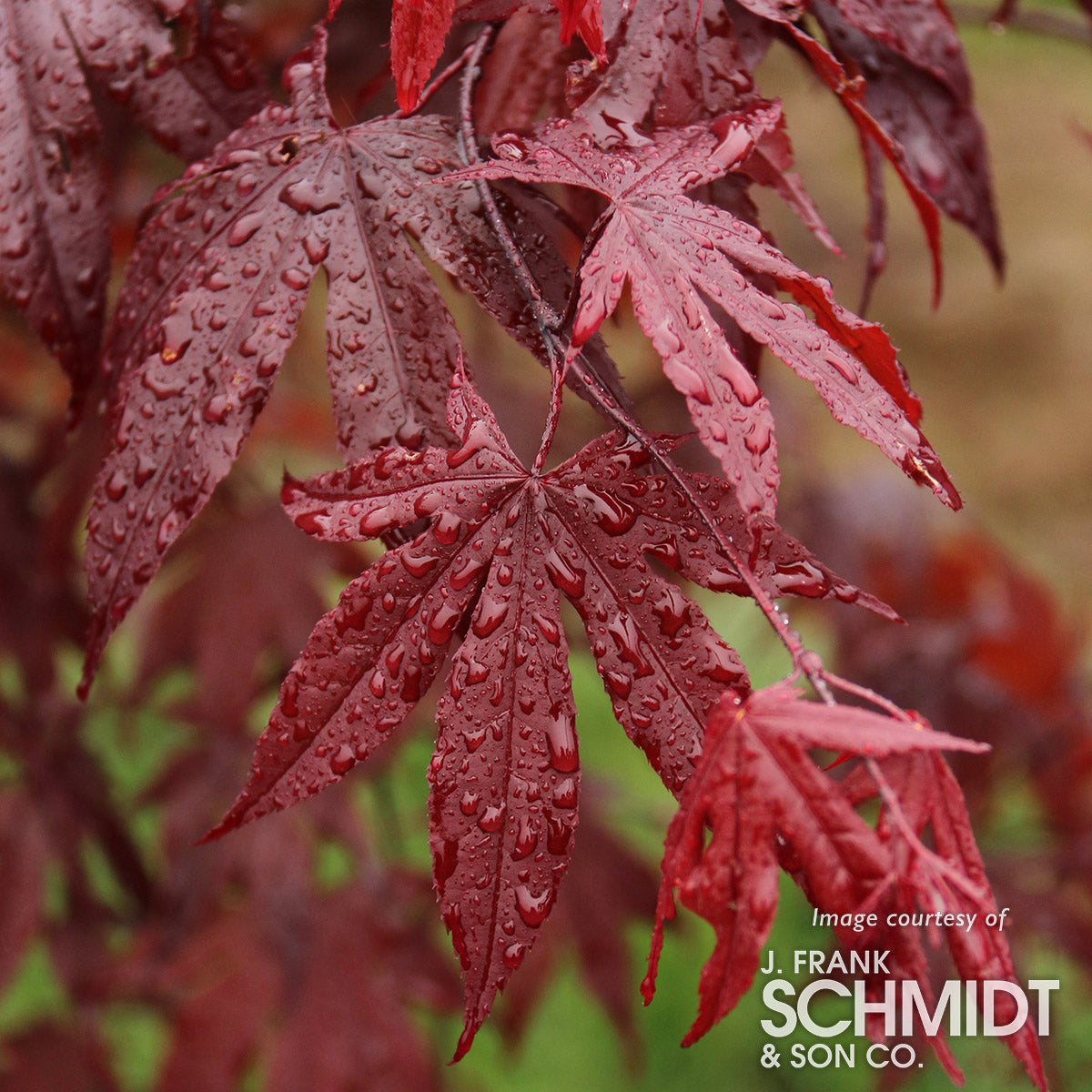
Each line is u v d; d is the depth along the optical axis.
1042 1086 0.37
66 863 0.90
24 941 0.86
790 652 0.38
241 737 0.93
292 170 0.42
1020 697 1.02
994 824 1.10
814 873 0.37
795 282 0.40
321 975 0.84
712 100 0.42
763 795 0.37
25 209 0.43
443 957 0.89
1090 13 0.56
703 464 0.79
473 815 0.38
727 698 0.37
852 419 0.38
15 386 1.01
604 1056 1.64
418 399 0.40
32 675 0.86
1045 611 1.05
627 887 0.99
